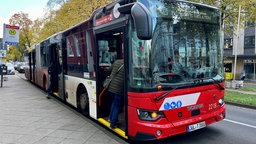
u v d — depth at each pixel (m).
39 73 15.04
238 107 10.42
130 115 4.97
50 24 25.78
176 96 4.85
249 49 33.88
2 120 7.22
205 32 5.45
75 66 8.15
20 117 7.57
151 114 4.65
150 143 5.56
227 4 18.55
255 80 32.94
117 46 6.89
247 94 14.31
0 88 15.70
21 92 13.65
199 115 5.24
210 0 18.30
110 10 5.62
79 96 8.12
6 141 5.45
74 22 20.12
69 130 6.21
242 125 7.01
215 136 5.98
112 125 5.78
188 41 5.14
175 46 4.96
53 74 11.23
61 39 9.59
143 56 4.70
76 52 7.98
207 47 5.46
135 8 4.26
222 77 5.75
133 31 4.82
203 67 5.34
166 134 4.74
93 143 5.28
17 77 26.98
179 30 5.04
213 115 5.47
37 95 12.43
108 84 5.85
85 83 7.30
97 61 6.48
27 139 5.57
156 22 4.76
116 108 5.76
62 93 9.77
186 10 5.18
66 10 22.00
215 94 5.55
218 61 5.69
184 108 4.98
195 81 5.11
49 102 10.25
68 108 9.00
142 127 4.70
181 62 5.01
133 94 4.84
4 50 16.78
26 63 22.33
